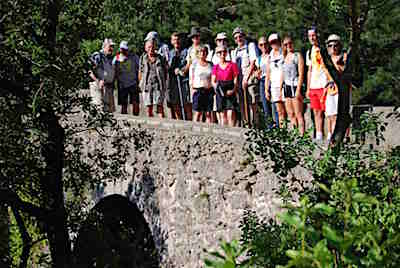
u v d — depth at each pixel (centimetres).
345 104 693
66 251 1242
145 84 1469
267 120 770
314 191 720
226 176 1134
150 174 1323
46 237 1241
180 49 1459
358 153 693
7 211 1288
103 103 1523
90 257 1395
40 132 1194
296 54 1257
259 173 1070
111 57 1538
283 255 475
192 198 1218
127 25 1823
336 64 1163
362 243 381
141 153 1338
